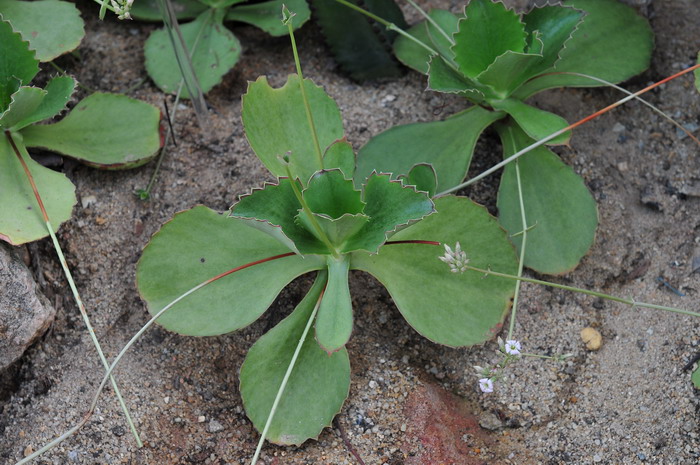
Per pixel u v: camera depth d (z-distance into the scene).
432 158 1.12
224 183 1.13
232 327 1.05
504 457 1.05
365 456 1.04
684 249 1.12
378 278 1.07
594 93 1.17
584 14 1.09
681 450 1.05
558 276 1.11
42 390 1.06
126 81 1.17
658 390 1.07
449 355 1.09
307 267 1.07
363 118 1.16
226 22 1.21
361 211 1.04
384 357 1.08
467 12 1.08
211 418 1.06
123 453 1.04
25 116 1.08
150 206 1.12
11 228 1.06
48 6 1.14
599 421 1.07
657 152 1.15
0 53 1.08
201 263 1.07
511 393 1.08
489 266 1.07
